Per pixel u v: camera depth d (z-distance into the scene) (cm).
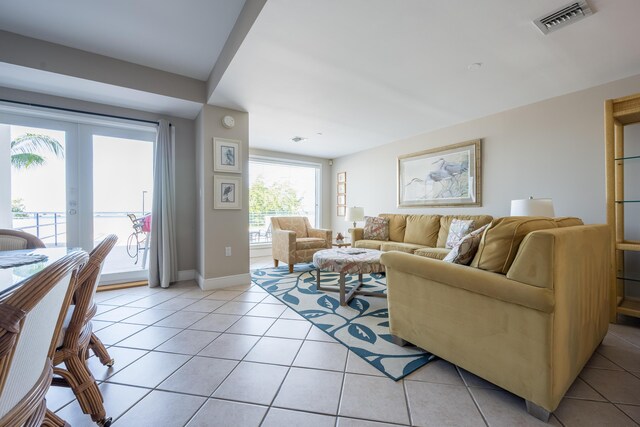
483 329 131
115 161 321
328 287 313
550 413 112
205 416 116
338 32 183
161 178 325
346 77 246
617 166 228
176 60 262
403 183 461
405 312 170
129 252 334
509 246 128
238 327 207
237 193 329
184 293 294
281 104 310
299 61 219
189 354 167
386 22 174
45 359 68
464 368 139
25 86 256
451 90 274
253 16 173
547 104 294
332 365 155
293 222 473
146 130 333
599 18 171
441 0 156
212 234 313
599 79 250
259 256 550
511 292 117
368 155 537
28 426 64
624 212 242
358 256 273
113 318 224
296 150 556
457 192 380
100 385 137
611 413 117
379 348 174
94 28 213
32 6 189
